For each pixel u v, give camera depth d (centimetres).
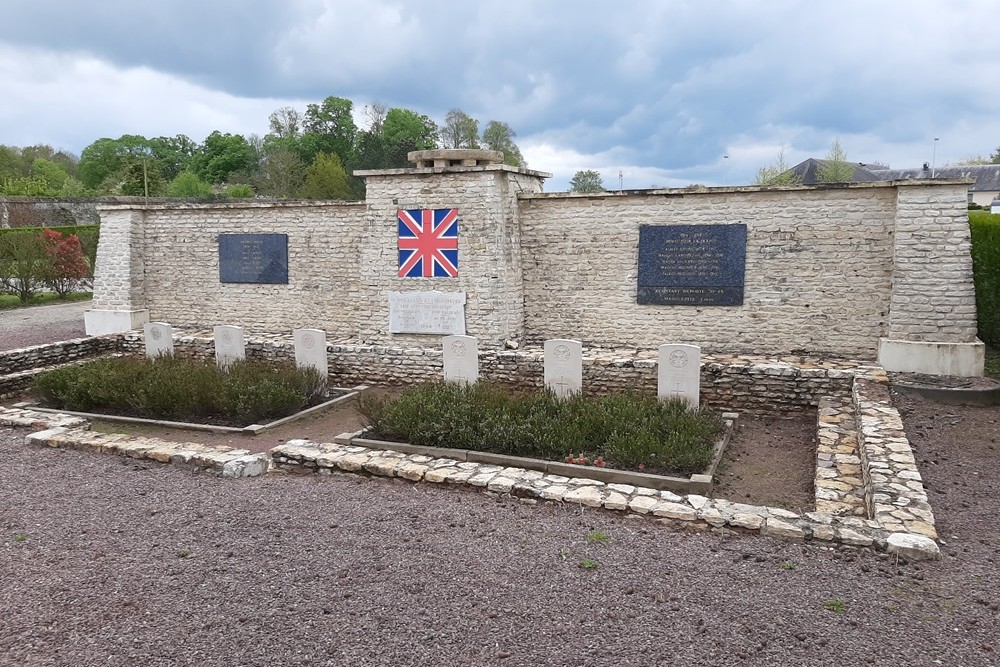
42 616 456
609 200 1198
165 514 625
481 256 1201
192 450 777
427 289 1241
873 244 1068
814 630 422
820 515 569
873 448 696
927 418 871
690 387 922
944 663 391
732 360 1071
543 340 1277
